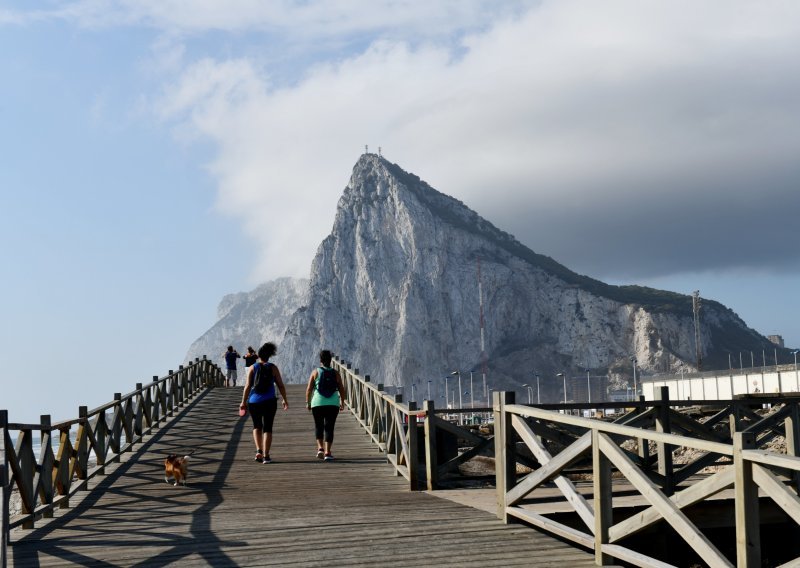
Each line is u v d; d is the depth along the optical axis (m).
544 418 7.76
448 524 8.61
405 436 13.02
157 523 9.19
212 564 6.96
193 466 14.60
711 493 5.38
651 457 11.55
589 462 14.19
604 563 6.70
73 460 11.62
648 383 90.69
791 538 10.27
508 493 8.65
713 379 71.12
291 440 18.20
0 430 7.82
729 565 5.11
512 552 7.22
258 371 15.00
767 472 4.85
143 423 19.61
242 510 9.99
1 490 7.34
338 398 15.59
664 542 9.45
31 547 8.05
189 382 28.36
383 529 8.37
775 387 60.56
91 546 7.96
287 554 7.27
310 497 11.13
